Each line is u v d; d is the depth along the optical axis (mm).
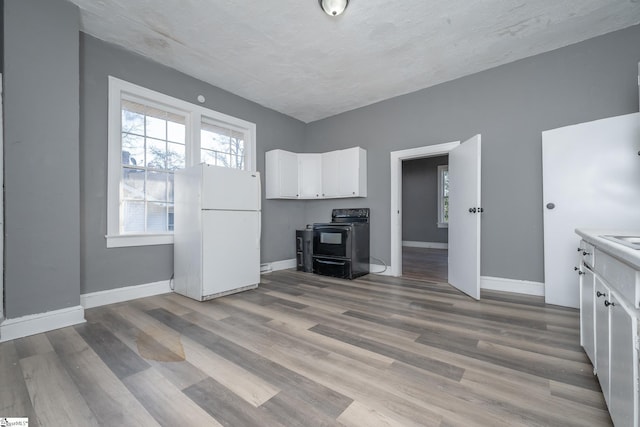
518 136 2844
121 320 2160
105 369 1471
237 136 3832
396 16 2201
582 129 2344
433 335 1883
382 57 2799
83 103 2443
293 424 1080
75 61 2139
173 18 2260
